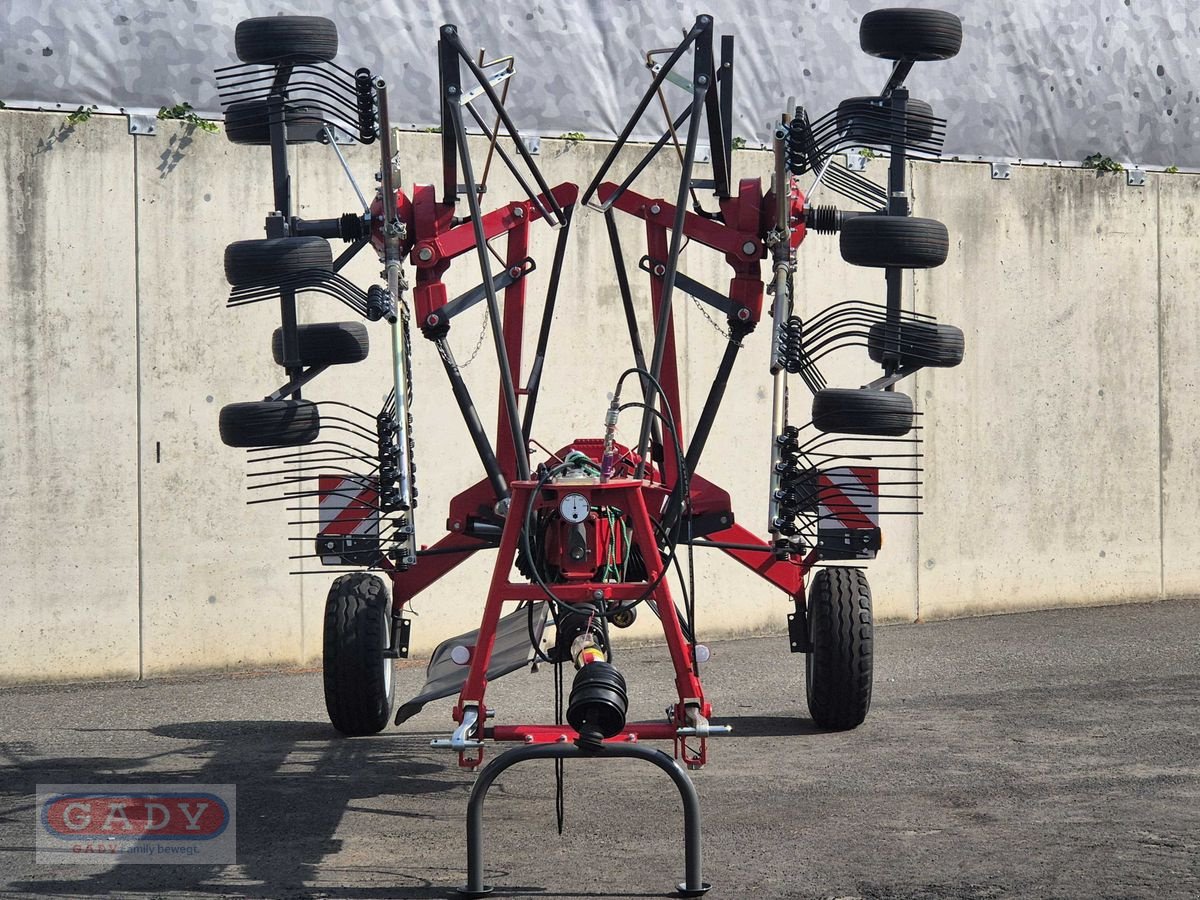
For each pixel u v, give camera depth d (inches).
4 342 325.4
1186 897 161.2
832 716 257.3
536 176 243.1
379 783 229.3
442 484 353.7
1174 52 418.0
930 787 215.9
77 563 330.0
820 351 379.6
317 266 223.3
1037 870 172.2
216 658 339.9
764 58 381.7
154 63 337.4
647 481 237.0
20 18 328.8
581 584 184.5
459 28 358.6
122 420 333.1
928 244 227.9
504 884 173.0
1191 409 421.4
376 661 256.8
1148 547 416.8
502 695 305.9
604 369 364.8
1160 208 415.8
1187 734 248.5
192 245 337.1
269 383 342.3
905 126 241.1
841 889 167.2
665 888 169.6
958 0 397.1
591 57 367.2
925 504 390.9
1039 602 404.5
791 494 220.1
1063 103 407.5
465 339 355.6
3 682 325.1
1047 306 403.5
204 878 178.4
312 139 249.3
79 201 329.7
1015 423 400.2
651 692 303.4
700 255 370.3
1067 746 241.4
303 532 345.7
